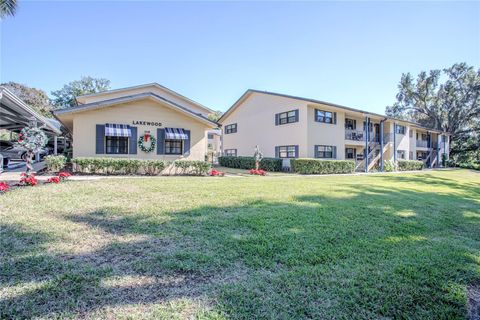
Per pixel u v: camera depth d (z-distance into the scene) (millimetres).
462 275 3236
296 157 20828
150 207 5996
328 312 2357
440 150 38062
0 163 11664
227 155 29812
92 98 21469
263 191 8820
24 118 13852
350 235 4516
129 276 2898
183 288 2697
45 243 3771
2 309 2264
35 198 6590
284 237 4234
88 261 3248
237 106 27891
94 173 13180
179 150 15867
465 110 39938
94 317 2193
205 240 4023
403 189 11211
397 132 28906
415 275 3117
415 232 4949
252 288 2713
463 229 5465
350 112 22828
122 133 14070
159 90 23297
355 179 14703
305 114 20172
